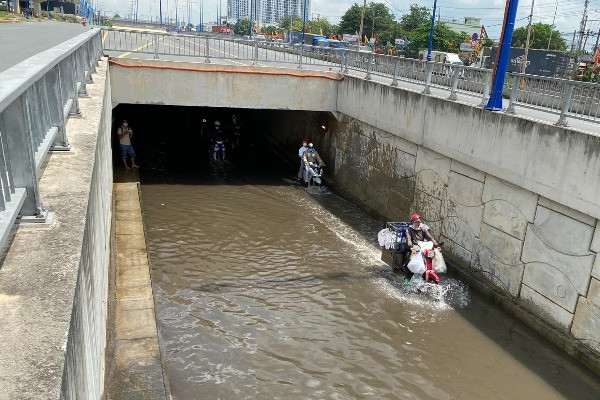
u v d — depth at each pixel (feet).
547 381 23.25
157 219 41.70
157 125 84.07
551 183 25.45
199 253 35.42
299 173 55.01
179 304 28.35
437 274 33.63
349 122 50.31
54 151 15.01
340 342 25.52
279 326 26.63
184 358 23.45
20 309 6.95
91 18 219.82
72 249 8.73
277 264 34.27
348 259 35.55
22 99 8.98
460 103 32.58
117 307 23.65
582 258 24.26
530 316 27.37
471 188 32.53
